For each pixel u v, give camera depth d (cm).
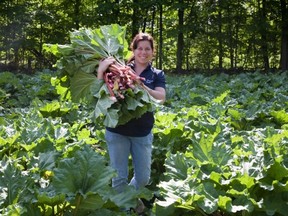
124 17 2752
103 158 392
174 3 2555
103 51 460
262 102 1038
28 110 952
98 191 375
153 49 452
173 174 440
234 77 1856
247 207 371
